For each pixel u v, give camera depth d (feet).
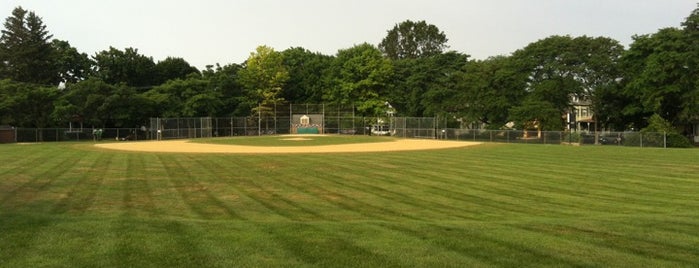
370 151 109.91
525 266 20.63
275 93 253.03
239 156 94.22
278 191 52.01
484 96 197.26
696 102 151.43
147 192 50.67
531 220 32.73
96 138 185.98
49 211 39.81
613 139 147.13
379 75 247.50
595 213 39.78
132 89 212.84
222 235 25.81
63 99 189.78
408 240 25.04
